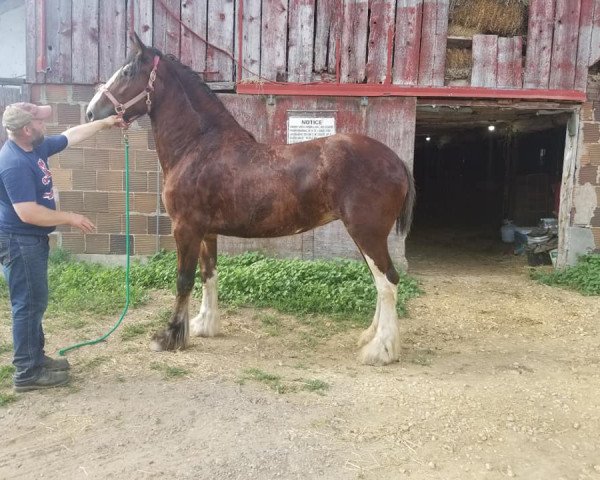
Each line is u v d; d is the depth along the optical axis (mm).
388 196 3949
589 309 5828
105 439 2912
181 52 6945
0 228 3270
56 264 6879
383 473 2633
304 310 5359
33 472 2619
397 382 3727
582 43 6945
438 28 6863
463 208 15070
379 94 6867
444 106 7105
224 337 4676
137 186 7102
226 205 4117
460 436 2988
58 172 7027
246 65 6941
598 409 3338
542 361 4258
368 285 5906
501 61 6965
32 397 3398
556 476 2633
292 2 6848
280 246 7188
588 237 7285
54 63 6891
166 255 7156
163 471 2611
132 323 4934
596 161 7164
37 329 3477
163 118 4305
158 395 3439
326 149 3988
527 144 10805
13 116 3123
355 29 6871
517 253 9219
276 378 3740
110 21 6863
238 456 2738
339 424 3102
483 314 5652
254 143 4234
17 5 8188
